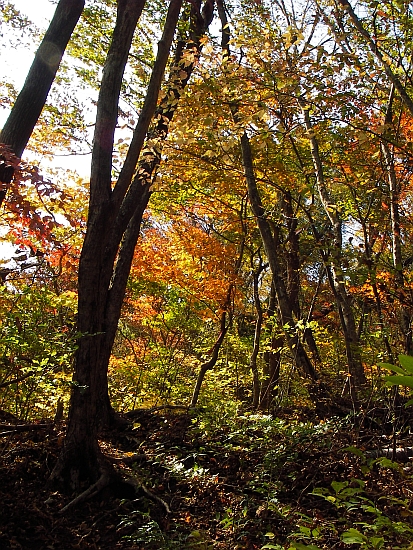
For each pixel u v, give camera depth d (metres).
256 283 11.61
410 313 6.27
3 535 4.27
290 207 11.51
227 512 4.62
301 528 2.85
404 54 7.06
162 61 5.57
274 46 5.97
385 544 2.73
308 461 5.57
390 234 8.05
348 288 7.28
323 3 7.70
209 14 9.54
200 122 6.26
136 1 5.41
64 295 7.36
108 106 5.32
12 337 5.53
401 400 6.12
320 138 8.34
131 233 7.96
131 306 12.52
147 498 5.17
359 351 6.75
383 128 5.84
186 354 12.84
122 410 9.97
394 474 4.85
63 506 4.92
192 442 6.53
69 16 6.24
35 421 7.05
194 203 10.90
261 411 8.21
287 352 9.87
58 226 5.94
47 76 6.13
